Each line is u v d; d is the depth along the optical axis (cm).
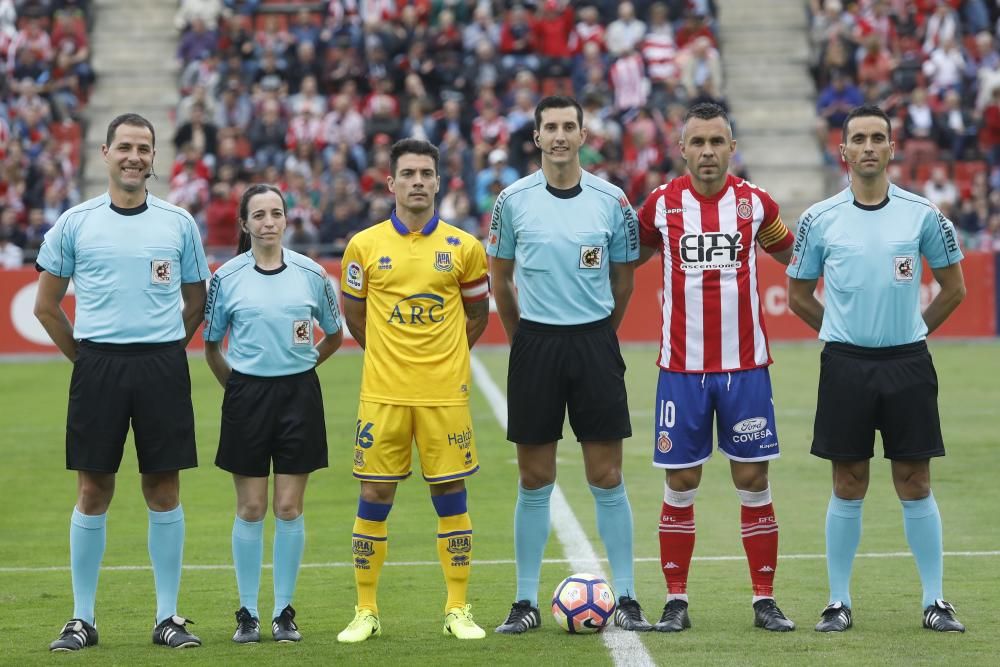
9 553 1322
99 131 3969
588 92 3525
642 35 3872
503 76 3731
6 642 999
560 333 1037
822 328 1047
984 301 3142
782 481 1645
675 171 3409
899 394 1012
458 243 1026
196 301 1059
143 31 4166
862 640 973
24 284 3070
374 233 1030
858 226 1024
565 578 1123
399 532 1393
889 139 1014
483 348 3139
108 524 1448
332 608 1103
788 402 2275
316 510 1516
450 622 1012
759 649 950
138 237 1010
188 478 1719
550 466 1049
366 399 1020
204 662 936
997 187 3516
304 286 1047
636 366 2758
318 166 3506
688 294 1036
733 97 4006
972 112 3722
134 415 1007
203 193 3438
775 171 3844
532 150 3422
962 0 4047
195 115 3553
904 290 1014
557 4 3934
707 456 1040
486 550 1305
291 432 1030
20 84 3797
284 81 3775
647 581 1180
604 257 1041
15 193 3450
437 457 1015
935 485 1609
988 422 2078
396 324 1015
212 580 1204
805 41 4097
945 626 995
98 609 1109
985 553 1259
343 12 3975
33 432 2094
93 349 1002
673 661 920
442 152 3469
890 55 3962
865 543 1309
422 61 3772
